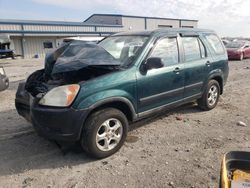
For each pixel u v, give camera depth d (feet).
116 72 14.10
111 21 160.04
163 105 16.67
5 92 29.48
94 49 14.51
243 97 25.79
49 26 123.44
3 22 110.11
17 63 76.59
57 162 13.39
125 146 14.97
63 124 12.37
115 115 13.75
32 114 13.05
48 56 15.78
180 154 13.94
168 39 17.22
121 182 11.56
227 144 14.99
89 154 13.44
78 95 12.53
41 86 14.53
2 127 18.11
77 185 11.41
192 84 18.72
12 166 13.05
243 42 71.00
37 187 11.32
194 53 19.12
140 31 17.87
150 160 13.38
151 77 15.43
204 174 12.00
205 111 21.04
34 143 15.55
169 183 11.38
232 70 46.19
